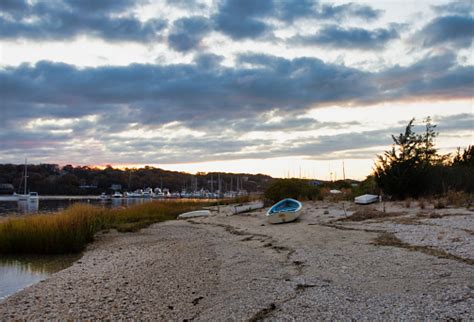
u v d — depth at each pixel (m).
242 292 9.27
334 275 10.08
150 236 21.39
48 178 135.75
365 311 7.32
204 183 150.00
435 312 6.97
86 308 8.70
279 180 33.59
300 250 13.78
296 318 7.25
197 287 10.13
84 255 16.08
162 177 164.12
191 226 25.98
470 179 23.95
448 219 15.70
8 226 18.09
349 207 24.05
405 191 24.53
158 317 7.94
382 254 11.75
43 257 16.02
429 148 25.23
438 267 9.79
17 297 9.76
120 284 10.71
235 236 19.58
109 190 147.75
